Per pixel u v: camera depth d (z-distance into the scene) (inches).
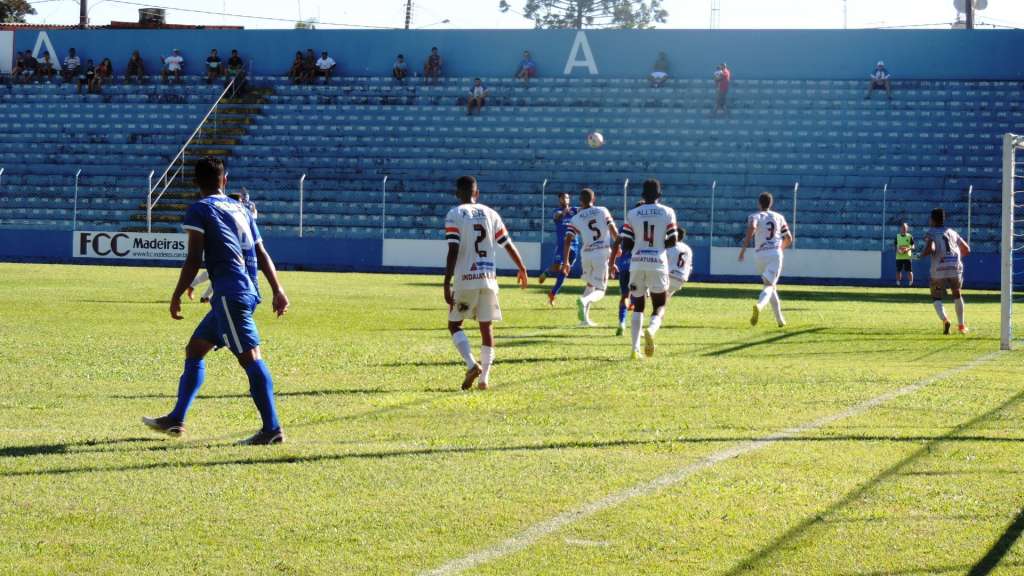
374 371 410.6
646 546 186.1
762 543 187.9
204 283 923.4
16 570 170.4
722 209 1451.8
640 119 1590.8
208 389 358.6
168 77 1711.4
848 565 176.6
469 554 181.2
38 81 1733.5
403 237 1454.2
